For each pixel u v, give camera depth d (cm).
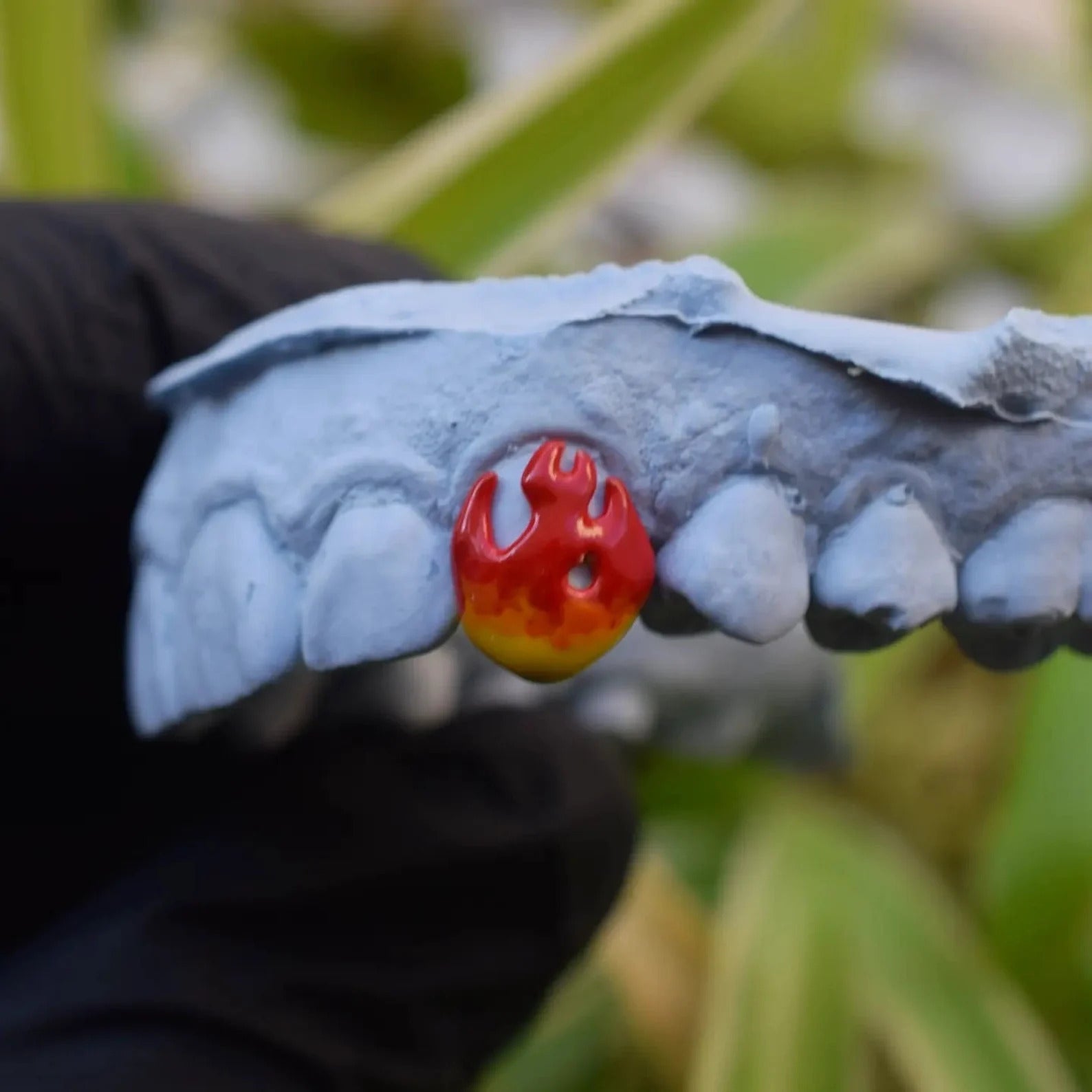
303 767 20
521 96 27
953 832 36
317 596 17
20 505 20
